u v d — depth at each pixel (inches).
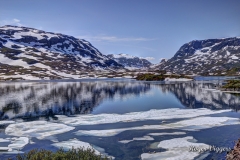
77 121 1347.2
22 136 1050.1
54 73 7780.5
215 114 1472.7
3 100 2284.7
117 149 852.0
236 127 1123.9
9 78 6378.0
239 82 3299.7
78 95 2667.3
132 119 1368.1
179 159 742.5
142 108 1761.8
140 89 3331.7
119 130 1120.8
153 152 812.6
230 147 834.2
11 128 1196.5
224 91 2847.0
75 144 919.0
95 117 1451.8
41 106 1923.0
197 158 745.0
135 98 2363.4
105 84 4407.0
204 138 959.0
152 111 1617.9
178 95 2544.3
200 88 3314.5
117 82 5083.7
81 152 665.0
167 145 884.6
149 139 968.9
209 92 2773.1
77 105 1957.4
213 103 1945.1
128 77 7662.4
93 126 1218.0
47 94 2780.5
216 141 912.9
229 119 1301.7
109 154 802.8
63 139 992.2
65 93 2876.5
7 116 1536.7
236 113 1498.5
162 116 1437.0
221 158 732.7
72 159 597.6
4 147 892.0
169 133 1051.9
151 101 2132.1
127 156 781.3
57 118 1449.3
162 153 802.8
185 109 1679.4
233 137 957.8
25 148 882.8
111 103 2049.7
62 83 4761.3
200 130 1089.4
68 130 1139.3
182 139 953.5
